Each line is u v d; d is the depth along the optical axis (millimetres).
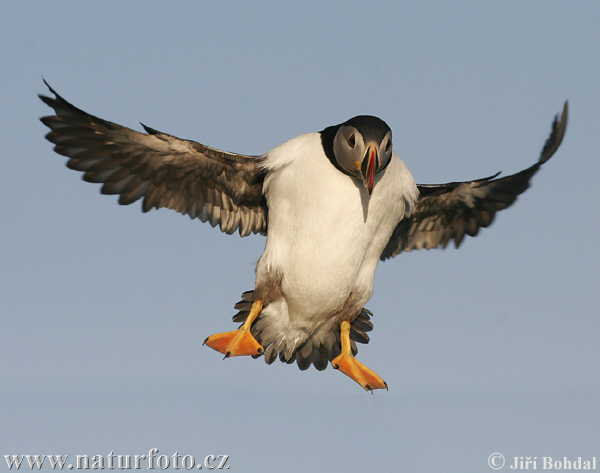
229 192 12609
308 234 11641
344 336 12625
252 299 12344
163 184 12250
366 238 11805
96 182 11797
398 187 11898
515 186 13273
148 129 11367
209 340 11891
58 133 11117
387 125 11367
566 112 12586
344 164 11367
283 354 12930
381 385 12430
